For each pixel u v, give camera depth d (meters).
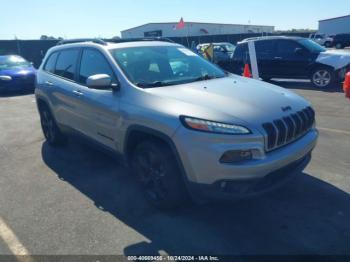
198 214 3.44
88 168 4.81
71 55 4.95
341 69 10.23
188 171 3.05
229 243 2.97
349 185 3.88
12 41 23.72
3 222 3.49
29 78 12.62
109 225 3.34
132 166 3.81
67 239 3.15
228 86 3.71
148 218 3.43
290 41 11.24
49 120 5.72
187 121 3.00
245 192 2.95
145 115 3.32
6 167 5.03
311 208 3.44
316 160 4.61
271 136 2.98
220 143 2.87
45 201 3.90
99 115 4.07
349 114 7.02
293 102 3.47
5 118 8.38
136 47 4.36
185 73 4.21
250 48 9.90
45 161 5.18
